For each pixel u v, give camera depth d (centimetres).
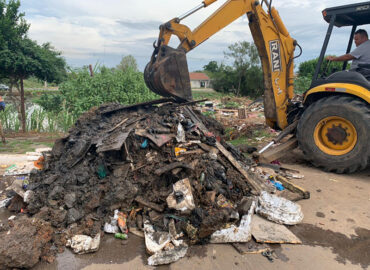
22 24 900
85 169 371
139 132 393
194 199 331
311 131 517
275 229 318
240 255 280
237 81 2373
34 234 282
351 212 366
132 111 502
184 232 309
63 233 307
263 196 366
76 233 309
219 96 2188
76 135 469
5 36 848
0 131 743
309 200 400
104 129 447
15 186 374
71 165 385
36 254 265
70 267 264
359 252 286
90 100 921
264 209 345
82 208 336
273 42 567
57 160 432
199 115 548
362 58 512
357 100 474
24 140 815
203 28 485
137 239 308
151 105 512
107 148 350
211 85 2577
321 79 534
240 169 405
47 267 264
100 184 355
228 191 363
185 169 351
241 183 384
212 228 294
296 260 273
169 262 268
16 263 252
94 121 501
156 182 355
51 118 972
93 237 303
